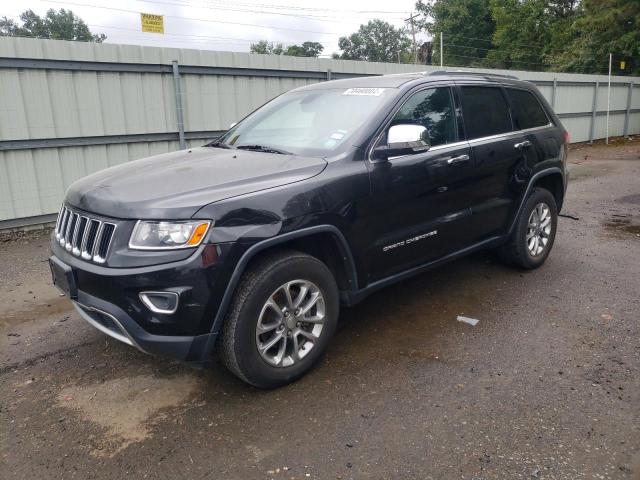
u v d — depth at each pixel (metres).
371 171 3.55
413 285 5.04
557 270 5.44
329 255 3.57
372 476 2.56
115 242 2.86
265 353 3.16
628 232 7.05
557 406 3.10
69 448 2.79
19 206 7.68
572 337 3.96
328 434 2.87
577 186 10.98
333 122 3.88
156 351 2.88
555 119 5.58
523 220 5.05
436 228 4.11
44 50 7.50
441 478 2.54
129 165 3.73
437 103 4.23
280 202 3.08
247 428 2.94
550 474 2.56
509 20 45.19
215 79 9.36
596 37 29.61
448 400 3.17
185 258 2.78
